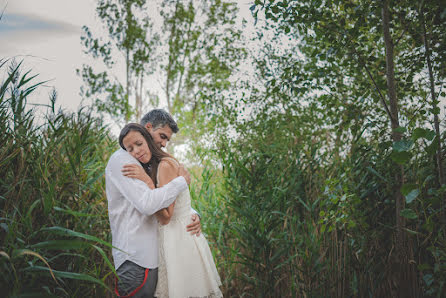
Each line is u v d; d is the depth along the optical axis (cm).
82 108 227
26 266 138
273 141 303
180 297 170
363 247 213
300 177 255
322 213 205
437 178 198
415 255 207
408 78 221
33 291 136
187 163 380
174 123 204
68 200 187
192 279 175
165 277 174
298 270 233
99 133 270
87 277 132
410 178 211
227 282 258
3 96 157
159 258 175
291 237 244
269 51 334
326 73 232
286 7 218
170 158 186
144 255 166
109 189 175
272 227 237
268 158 269
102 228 229
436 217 200
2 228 142
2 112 164
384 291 217
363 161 222
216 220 270
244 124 311
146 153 175
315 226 230
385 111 229
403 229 204
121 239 170
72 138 210
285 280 246
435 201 167
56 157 191
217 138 315
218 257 279
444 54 195
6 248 132
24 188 164
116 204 174
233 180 261
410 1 195
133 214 170
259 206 240
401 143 164
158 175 178
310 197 250
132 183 166
